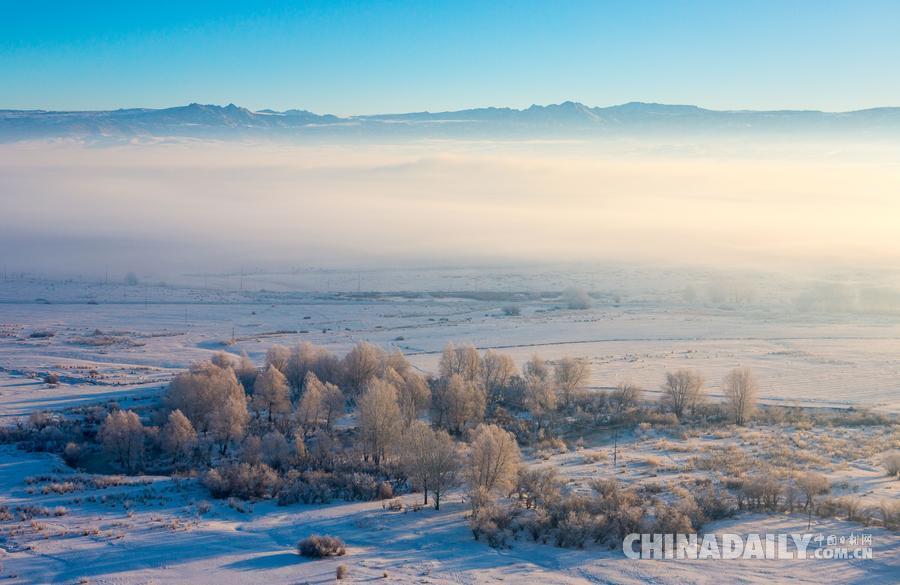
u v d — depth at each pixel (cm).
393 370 11294
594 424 10638
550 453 9075
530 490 6988
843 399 11962
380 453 8650
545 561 5419
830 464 8056
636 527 5909
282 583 5016
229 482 7506
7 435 9738
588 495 6962
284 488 7488
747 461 8281
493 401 11788
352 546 5859
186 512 6838
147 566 5369
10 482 7981
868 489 7075
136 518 6612
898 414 10881
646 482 7475
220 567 5334
